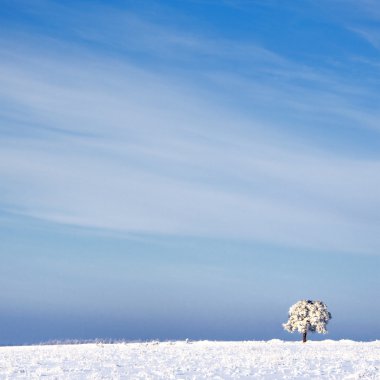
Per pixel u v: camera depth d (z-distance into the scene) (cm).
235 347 6719
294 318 8762
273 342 8412
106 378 3072
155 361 4284
